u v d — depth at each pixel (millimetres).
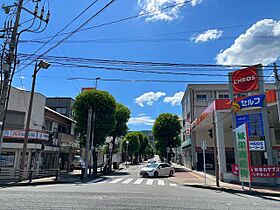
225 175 20688
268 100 19391
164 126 47094
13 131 21719
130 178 23922
